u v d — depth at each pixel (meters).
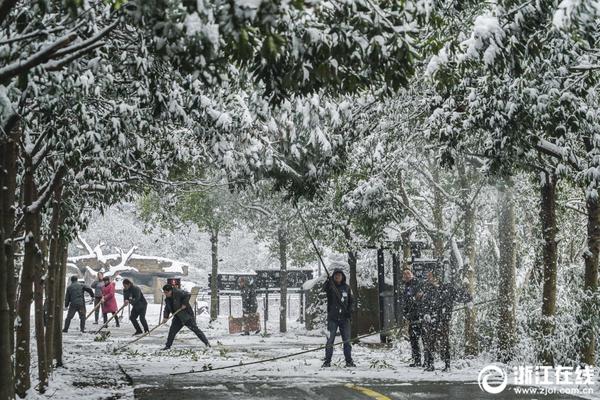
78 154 10.02
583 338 14.50
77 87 8.73
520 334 16.67
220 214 31.11
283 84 7.58
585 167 14.09
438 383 12.16
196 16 6.46
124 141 10.37
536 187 17.80
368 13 7.45
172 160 14.18
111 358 17.81
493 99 12.16
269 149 13.38
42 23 7.82
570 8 7.37
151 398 10.55
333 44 7.50
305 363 16.36
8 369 8.20
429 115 15.70
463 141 14.72
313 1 6.69
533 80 11.55
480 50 9.79
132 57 9.70
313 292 30.16
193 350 20.64
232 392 11.12
